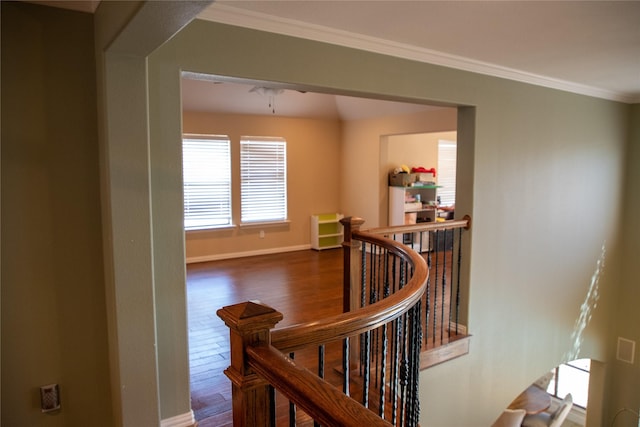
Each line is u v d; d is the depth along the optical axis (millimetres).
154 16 1516
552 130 4410
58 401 2348
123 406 2162
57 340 2322
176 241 2365
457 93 3549
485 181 3838
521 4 2395
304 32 2693
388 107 6480
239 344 1151
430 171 7438
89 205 2338
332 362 3270
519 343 4402
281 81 2645
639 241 5430
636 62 3639
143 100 2084
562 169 4586
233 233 6777
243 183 6770
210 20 2379
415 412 2021
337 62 2867
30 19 2127
